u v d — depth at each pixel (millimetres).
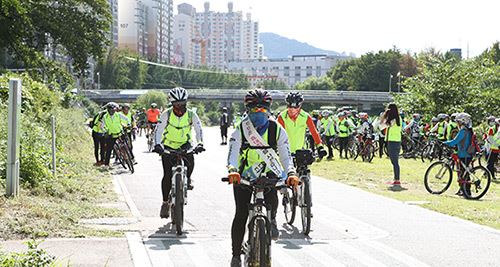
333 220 10555
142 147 31781
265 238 5578
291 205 9984
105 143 18922
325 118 26906
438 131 25109
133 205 11562
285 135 6277
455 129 21125
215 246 8211
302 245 8492
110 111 18453
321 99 105125
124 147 18234
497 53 69000
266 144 6223
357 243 8648
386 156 27891
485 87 39188
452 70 38062
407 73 120062
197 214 10852
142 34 179000
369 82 123375
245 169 6297
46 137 16906
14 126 10164
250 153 6262
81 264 7000
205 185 15258
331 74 147375
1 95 19125
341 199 13188
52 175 12844
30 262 5980
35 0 47344
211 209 11445
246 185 6148
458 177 14586
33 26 47125
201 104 120375
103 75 124312
